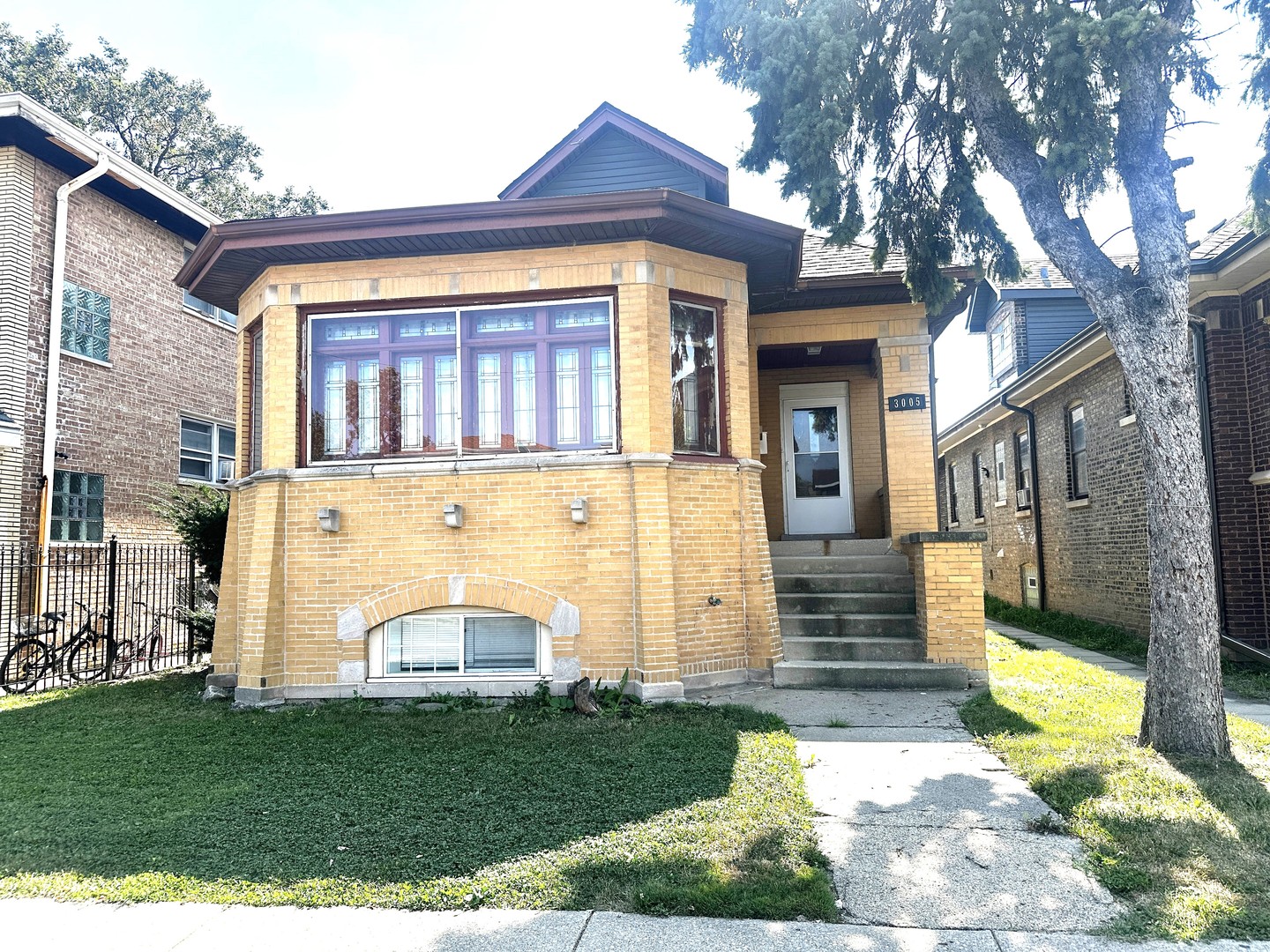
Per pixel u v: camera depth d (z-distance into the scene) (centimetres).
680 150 1000
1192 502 551
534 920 343
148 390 1436
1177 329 561
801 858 395
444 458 808
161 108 2898
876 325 1034
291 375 816
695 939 324
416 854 412
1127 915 335
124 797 516
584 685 725
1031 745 569
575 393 808
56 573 1183
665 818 450
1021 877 374
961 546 822
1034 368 1394
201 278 875
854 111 729
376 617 784
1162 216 567
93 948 325
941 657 812
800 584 964
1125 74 566
